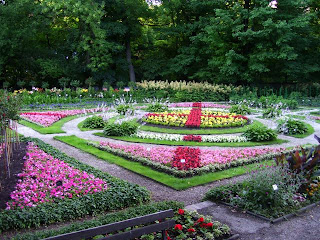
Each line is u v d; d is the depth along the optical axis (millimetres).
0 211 4871
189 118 15805
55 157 8125
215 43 29094
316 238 4484
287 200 5695
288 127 13406
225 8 32719
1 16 29328
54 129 13305
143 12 33969
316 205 5801
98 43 30375
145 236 4199
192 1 31109
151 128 13977
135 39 37094
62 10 30594
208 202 5848
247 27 29484
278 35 26297
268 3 26766
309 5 29672
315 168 6512
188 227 4543
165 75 37812
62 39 36281
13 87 33469
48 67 31297
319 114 19859
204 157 8656
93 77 32688
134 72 37375
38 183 6020
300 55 29281
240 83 31297
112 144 10250
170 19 36281
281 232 4660
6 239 4156
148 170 7809
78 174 6730
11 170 6805
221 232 4480
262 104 23469
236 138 11742
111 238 3133
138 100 27422
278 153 9477
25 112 18312
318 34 32750
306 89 29266
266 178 5551
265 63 28672
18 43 29484
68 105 22547
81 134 12711
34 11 30062
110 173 7605
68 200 5418
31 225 4711
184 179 7172
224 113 18453
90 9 29453
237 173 7699
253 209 5375
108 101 26062
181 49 34312
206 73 32062
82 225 4004
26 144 9289
